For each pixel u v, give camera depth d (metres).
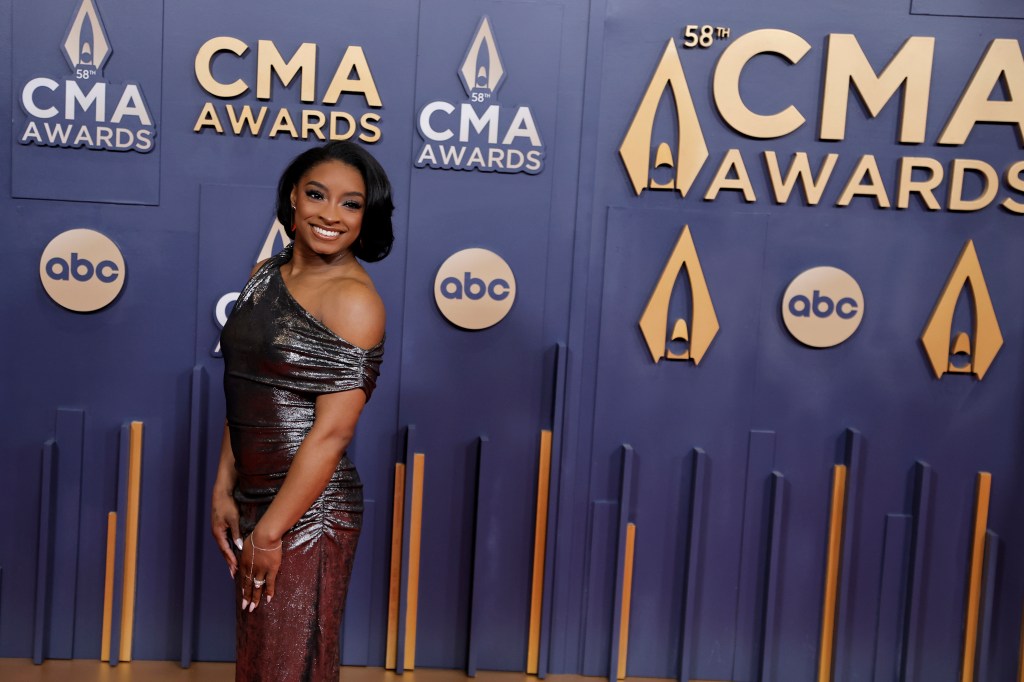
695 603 2.15
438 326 2.08
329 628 1.46
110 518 2.06
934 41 2.01
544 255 2.07
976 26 2.01
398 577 2.11
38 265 2.02
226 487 1.56
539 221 2.06
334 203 1.40
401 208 2.05
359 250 1.52
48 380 2.05
